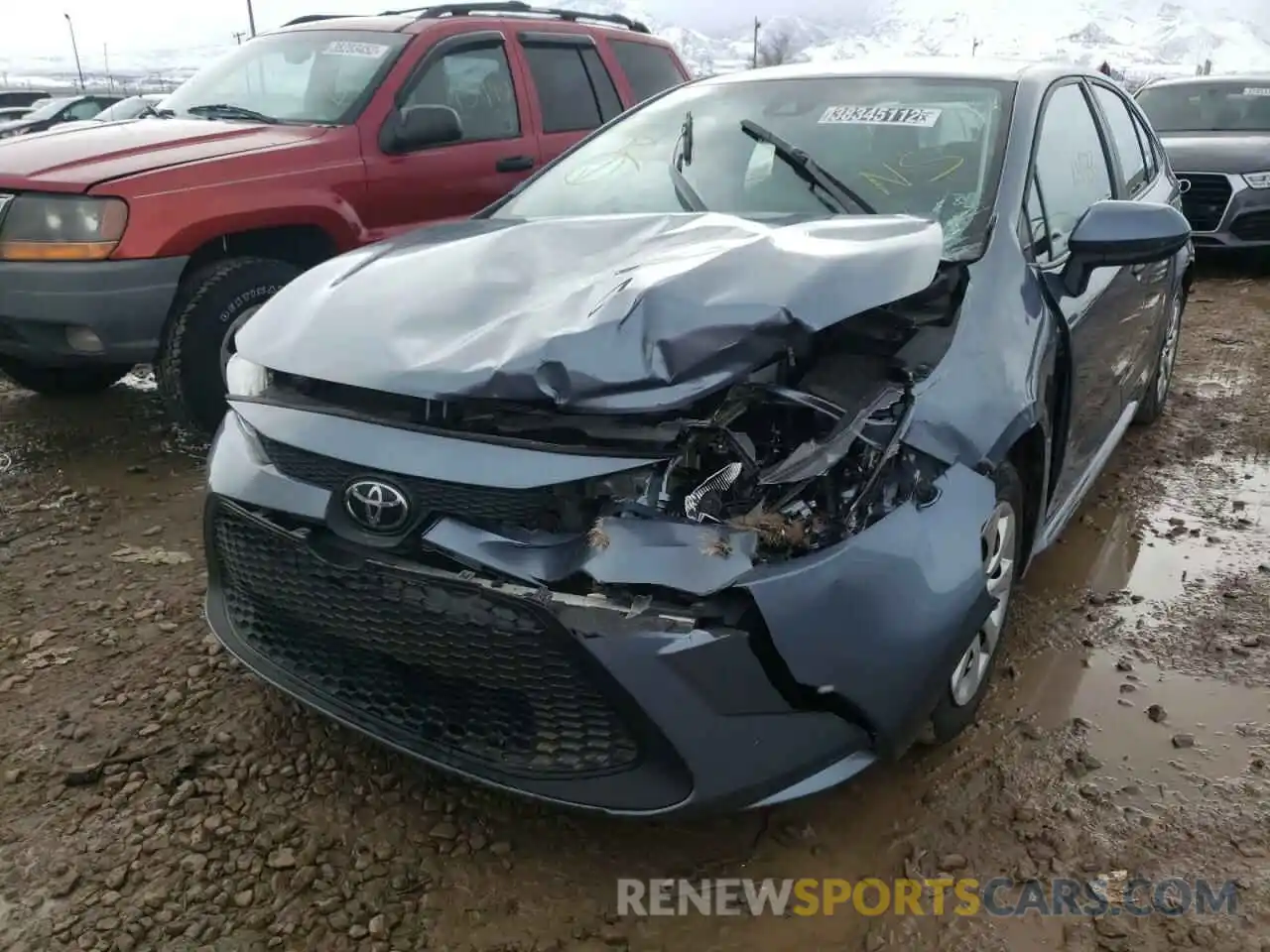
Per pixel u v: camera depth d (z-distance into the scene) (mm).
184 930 2158
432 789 2564
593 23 6543
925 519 2242
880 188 3170
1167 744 2777
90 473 4492
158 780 2574
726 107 3674
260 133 4887
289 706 2861
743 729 2055
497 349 2184
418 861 2352
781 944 2164
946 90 3475
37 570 3605
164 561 3689
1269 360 6371
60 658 3074
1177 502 4332
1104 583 3645
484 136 5582
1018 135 3244
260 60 5668
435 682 2238
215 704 2873
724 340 2125
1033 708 2922
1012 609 3420
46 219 4156
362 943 2139
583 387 2080
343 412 2256
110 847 2367
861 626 2111
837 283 2277
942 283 2684
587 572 2012
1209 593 3576
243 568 2471
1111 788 2604
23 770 2602
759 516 2068
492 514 2109
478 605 2084
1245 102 9992
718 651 2000
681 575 1991
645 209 3328
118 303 4199
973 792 2588
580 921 2205
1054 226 3295
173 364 4445
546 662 2070
